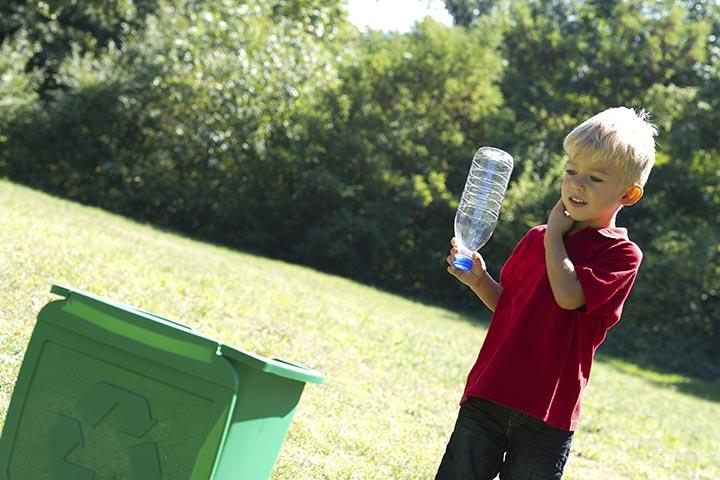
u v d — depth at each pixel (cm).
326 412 684
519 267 373
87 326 307
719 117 2628
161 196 2423
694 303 2484
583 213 354
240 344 847
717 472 953
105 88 2431
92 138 2450
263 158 2425
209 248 2008
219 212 2430
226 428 291
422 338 1330
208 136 2403
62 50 2805
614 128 349
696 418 1427
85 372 307
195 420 294
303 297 1345
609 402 1273
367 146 2473
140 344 301
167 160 2428
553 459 356
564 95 2912
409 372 1005
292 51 2477
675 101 2686
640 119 361
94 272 953
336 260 2473
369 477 557
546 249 352
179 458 295
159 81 2405
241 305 1052
